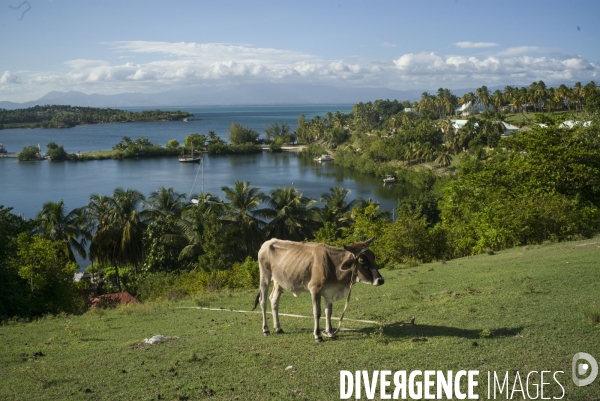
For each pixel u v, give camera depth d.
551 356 7.91
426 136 136.62
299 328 10.80
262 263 10.48
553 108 144.00
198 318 13.73
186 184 116.69
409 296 13.54
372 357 8.30
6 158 178.62
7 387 7.96
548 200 24.58
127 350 9.82
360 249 9.48
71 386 7.86
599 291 11.88
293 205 49.56
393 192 104.50
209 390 7.32
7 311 18.97
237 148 192.62
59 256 39.41
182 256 42.66
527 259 18.44
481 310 11.02
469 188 31.70
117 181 122.81
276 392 7.15
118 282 45.62
